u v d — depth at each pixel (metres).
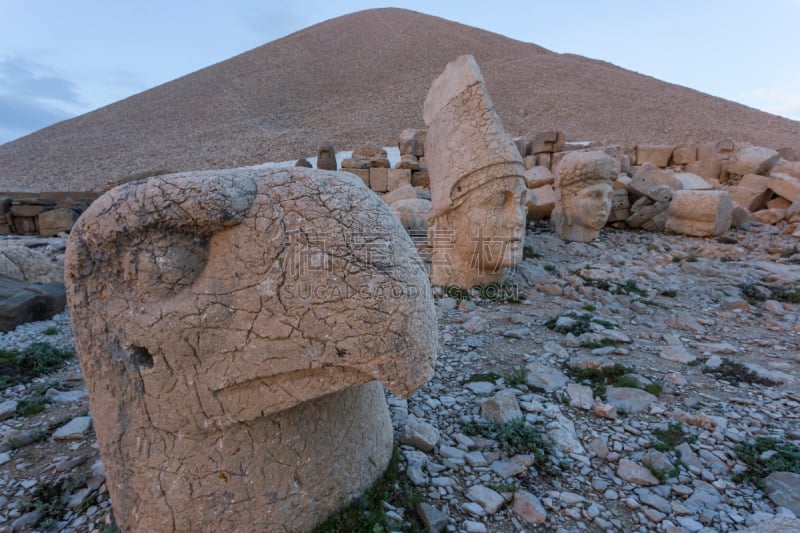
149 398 1.33
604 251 6.15
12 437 2.28
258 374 1.27
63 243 7.57
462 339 3.43
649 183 7.53
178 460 1.35
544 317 3.91
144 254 1.27
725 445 2.15
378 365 1.23
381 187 9.03
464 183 4.26
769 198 8.23
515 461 1.99
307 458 1.49
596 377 2.81
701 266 5.31
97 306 1.33
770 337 3.48
